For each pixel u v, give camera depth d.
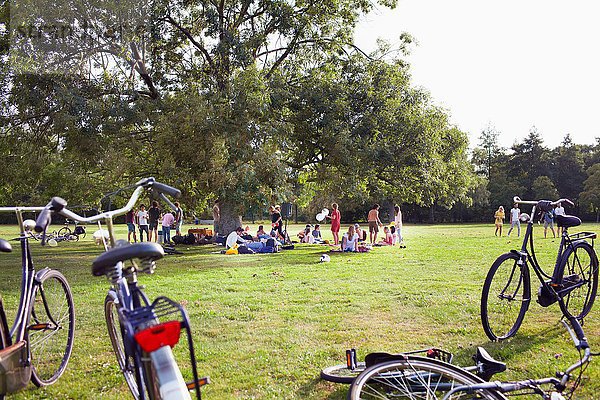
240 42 23.23
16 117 21.78
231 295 9.02
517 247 19.11
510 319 6.05
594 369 4.72
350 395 3.30
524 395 4.03
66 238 27.34
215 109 20.91
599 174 72.00
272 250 19.20
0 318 3.82
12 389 3.79
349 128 24.48
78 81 21.47
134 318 2.54
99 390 4.49
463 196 56.06
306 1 25.69
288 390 4.39
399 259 15.16
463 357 5.14
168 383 2.30
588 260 6.66
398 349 5.48
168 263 15.02
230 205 24.70
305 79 25.34
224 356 5.38
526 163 83.56
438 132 27.67
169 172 20.78
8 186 24.14
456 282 10.09
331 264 14.08
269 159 21.50
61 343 4.99
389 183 28.14
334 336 6.07
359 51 26.75
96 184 22.73
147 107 21.28
